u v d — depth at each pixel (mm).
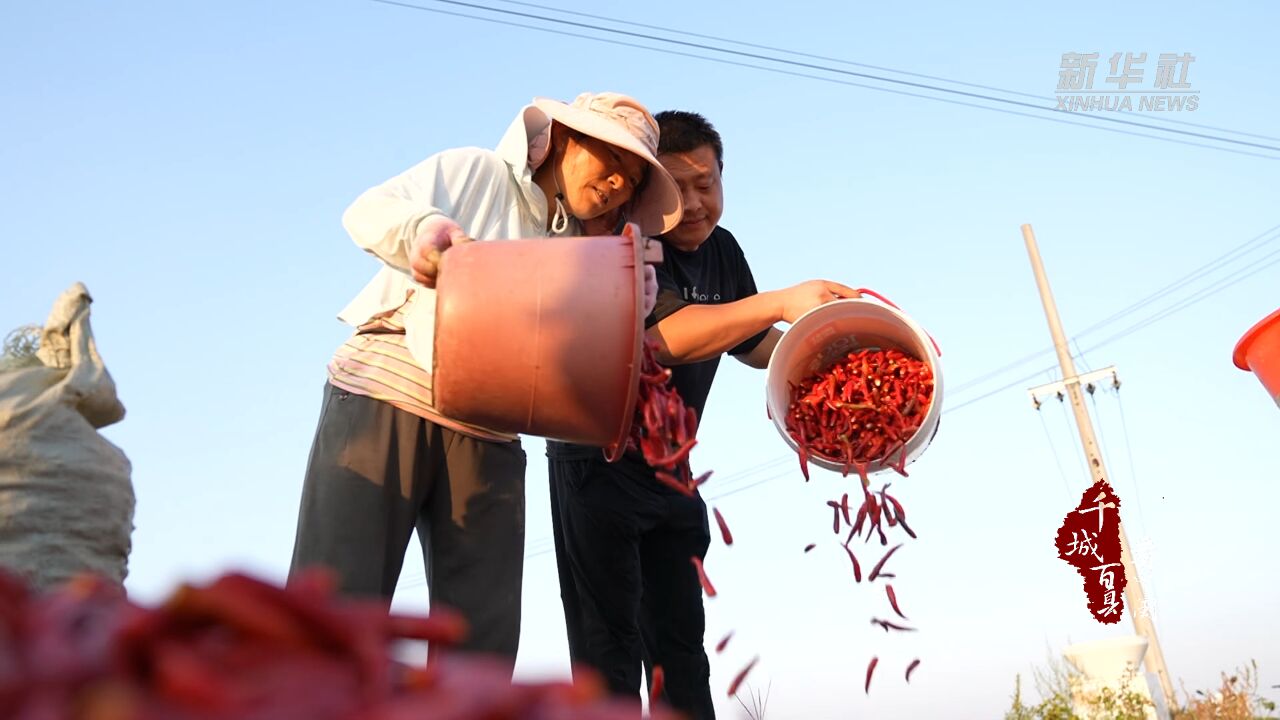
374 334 3600
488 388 3119
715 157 4684
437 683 708
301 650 698
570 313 3078
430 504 3605
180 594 674
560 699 698
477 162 3766
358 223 3354
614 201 3951
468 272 3127
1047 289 22547
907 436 3746
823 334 3967
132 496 2682
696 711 4594
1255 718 4898
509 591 3617
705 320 3990
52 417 2533
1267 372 4797
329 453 3451
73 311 2730
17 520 2426
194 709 651
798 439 3824
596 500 4371
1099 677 5641
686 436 3186
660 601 4617
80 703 675
